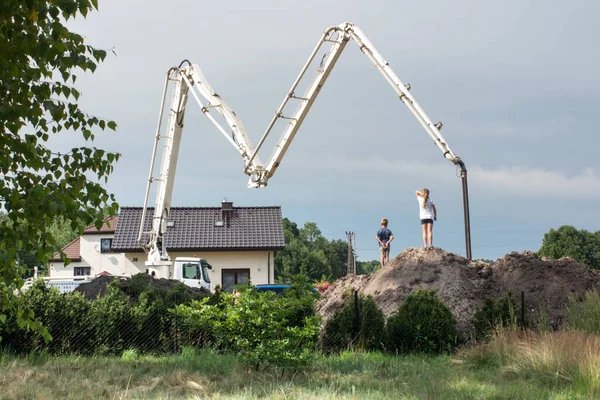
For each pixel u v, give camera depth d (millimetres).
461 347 13023
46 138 5496
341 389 8898
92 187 5398
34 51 4914
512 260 16078
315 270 77812
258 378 9688
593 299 13266
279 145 20141
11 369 9836
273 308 10391
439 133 15969
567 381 9297
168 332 13312
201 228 38438
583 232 65938
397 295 15531
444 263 16219
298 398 7965
